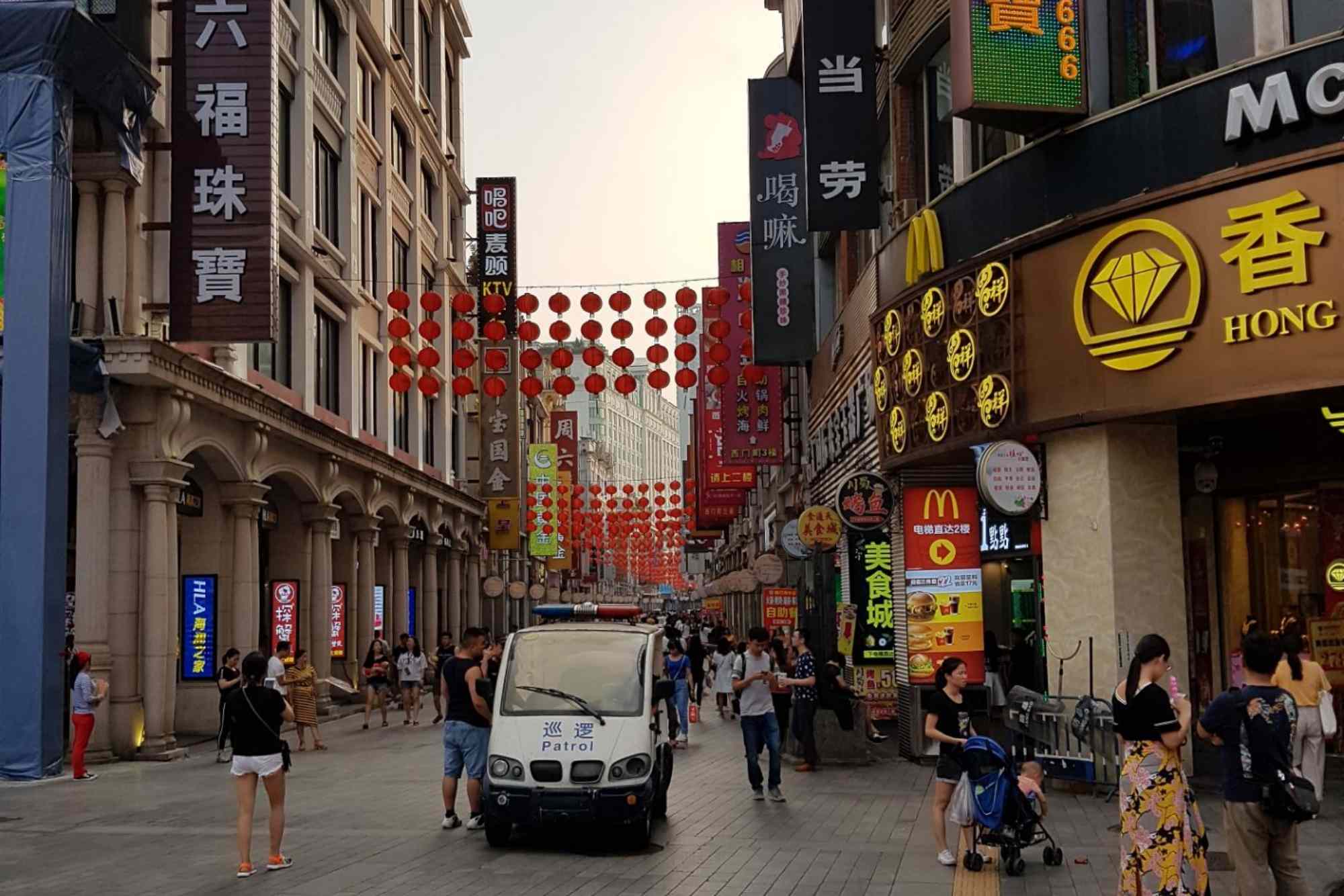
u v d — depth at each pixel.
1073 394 13.20
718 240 31.78
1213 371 11.88
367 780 16.94
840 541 23.34
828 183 17.42
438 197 44.75
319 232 28.56
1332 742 14.08
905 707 17.61
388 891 9.42
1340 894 8.48
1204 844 7.61
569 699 11.78
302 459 27.22
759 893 9.26
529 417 67.19
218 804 14.50
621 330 23.50
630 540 78.06
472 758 12.27
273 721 10.22
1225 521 15.24
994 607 19.42
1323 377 11.05
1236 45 12.31
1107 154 13.07
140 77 19.62
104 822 13.11
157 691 19.77
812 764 16.69
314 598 28.75
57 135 18.03
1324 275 11.09
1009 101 13.11
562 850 11.13
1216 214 11.91
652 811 12.54
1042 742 13.60
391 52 36.56
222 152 20.30
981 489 13.55
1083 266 13.12
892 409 16.97
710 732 23.64
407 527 37.19
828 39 17.58
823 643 26.78
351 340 31.56
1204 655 15.17
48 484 17.33
